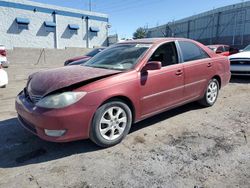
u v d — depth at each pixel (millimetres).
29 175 2721
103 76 3236
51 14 28031
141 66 3611
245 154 3088
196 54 4691
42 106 2932
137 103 3527
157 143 3455
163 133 3807
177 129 3961
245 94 6348
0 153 3236
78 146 3404
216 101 5656
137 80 3484
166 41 4188
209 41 31578
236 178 2582
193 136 3672
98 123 3150
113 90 3193
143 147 3340
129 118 3498
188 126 4090
